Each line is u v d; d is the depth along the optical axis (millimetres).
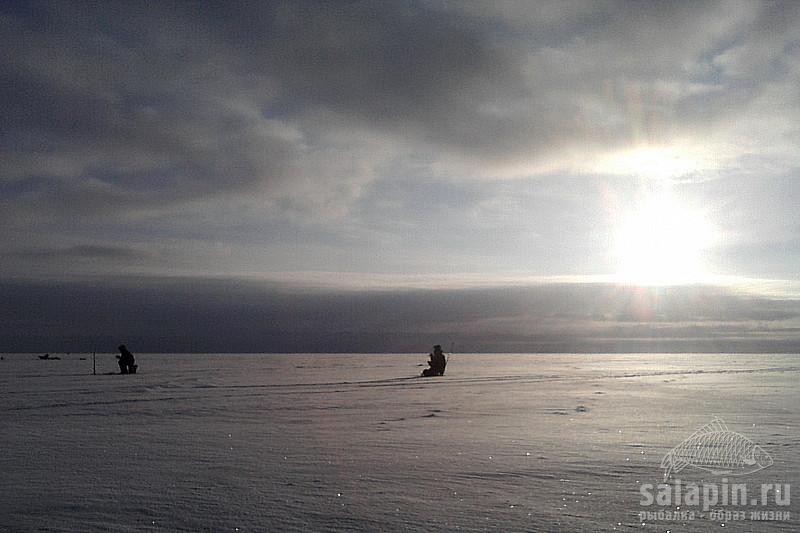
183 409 19812
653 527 7219
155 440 13461
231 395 25141
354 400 22922
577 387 29734
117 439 13641
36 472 10219
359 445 12672
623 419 16703
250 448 12391
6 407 20422
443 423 16062
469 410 19250
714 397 23672
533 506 8047
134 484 9320
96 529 7176
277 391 27125
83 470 10352
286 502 8266
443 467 10438
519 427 15211
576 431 14469
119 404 21406
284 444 12844
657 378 37625
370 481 9438
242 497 8531
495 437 13602
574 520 7473
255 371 47562
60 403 21781
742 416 17297
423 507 8016
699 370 50125
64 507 8078
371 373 44719
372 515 7668
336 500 8352
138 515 7711
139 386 30312
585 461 10891
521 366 60562
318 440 13328
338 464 10727
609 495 8594
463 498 8438
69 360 82875
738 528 7180
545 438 13453
